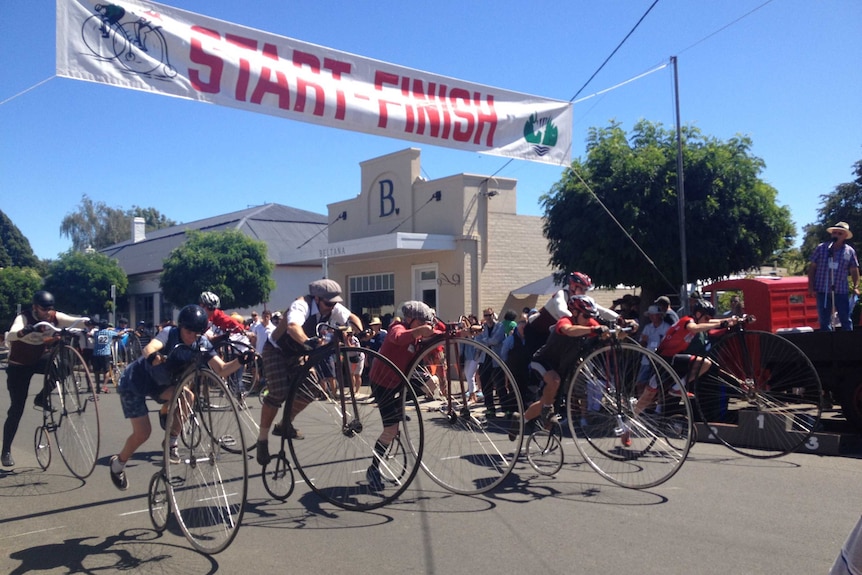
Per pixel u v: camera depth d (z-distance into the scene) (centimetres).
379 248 1631
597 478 615
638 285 1328
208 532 447
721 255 1216
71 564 424
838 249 830
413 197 1806
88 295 2975
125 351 1472
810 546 426
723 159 1234
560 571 393
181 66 593
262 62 638
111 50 554
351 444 608
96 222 5850
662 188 1212
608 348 555
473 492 561
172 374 478
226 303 2442
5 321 3152
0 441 898
